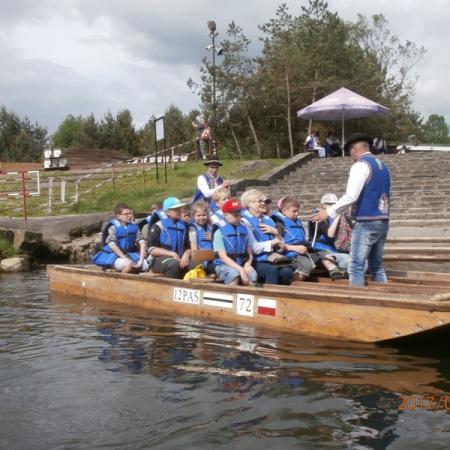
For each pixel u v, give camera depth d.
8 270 11.66
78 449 2.91
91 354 4.57
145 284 6.59
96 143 53.09
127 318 5.95
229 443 2.94
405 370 4.04
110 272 7.20
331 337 4.89
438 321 4.27
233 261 5.95
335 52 29.88
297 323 5.11
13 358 4.50
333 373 3.98
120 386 3.79
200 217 6.84
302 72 28.22
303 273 6.18
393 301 4.50
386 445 2.89
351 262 5.53
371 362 4.22
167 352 4.57
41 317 6.13
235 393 3.62
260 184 16.64
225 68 28.48
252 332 5.16
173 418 3.26
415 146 31.91
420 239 9.79
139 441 2.98
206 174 7.95
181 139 47.56
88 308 6.62
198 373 4.02
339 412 3.30
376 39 37.62
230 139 30.77
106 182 20.81
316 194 14.66
